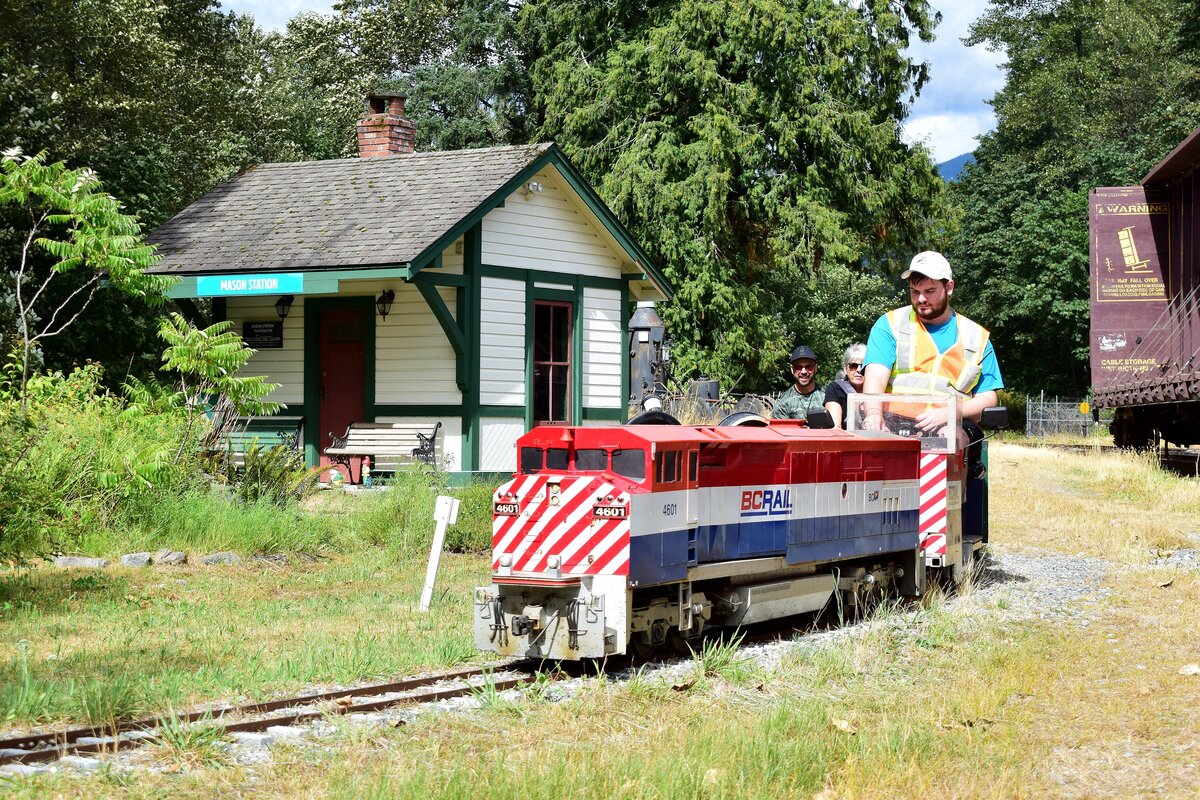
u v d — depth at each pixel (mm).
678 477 8695
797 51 37031
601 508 8242
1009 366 71312
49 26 31672
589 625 8180
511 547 8508
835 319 52719
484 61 48844
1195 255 29781
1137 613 10961
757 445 9484
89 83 32281
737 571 9273
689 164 36281
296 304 21109
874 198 37750
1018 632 10031
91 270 26562
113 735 6312
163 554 13031
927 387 11812
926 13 39781
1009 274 65938
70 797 5328
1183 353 30359
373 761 6059
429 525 14945
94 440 14023
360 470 20188
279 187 22531
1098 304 32500
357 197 21203
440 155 22062
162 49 36625
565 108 39688
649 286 23703
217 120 45500
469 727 6812
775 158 38188
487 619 8547
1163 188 32094
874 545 10898
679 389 31922
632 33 39469
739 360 38250
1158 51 67812
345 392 20969
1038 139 71812
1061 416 60688
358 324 20875
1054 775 6121
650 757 6070
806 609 10078
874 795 5707
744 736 6395
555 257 21547
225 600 11195
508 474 20234
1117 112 68312
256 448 15828
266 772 5844
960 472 12148
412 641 9234
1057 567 14312
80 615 10172
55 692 7121
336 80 53438
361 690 7535
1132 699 7652
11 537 11844
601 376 22516
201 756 6004
